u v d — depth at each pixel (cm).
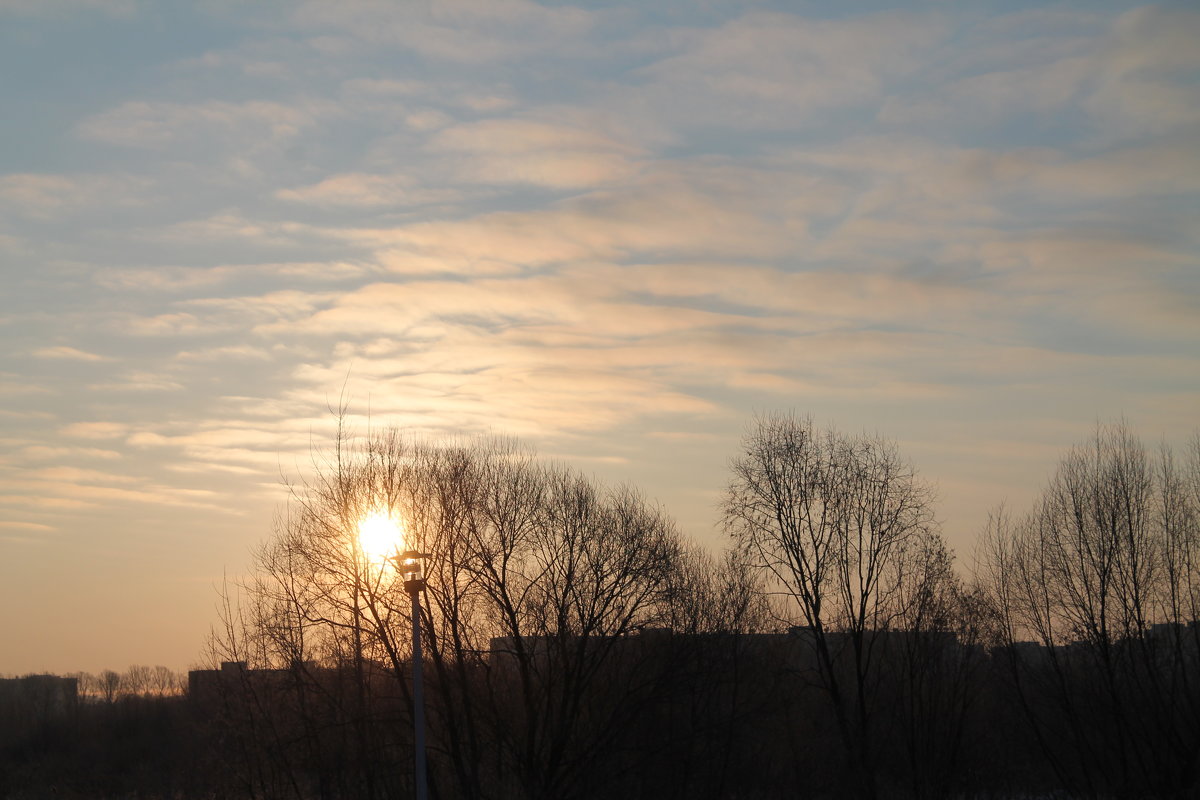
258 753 4609
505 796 4381
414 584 3027
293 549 4625
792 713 6103
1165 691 5544
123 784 6900
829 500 5794
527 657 4594
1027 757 6362
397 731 4562
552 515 4784
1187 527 5644
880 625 5744
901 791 5716
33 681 10406
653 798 5000
